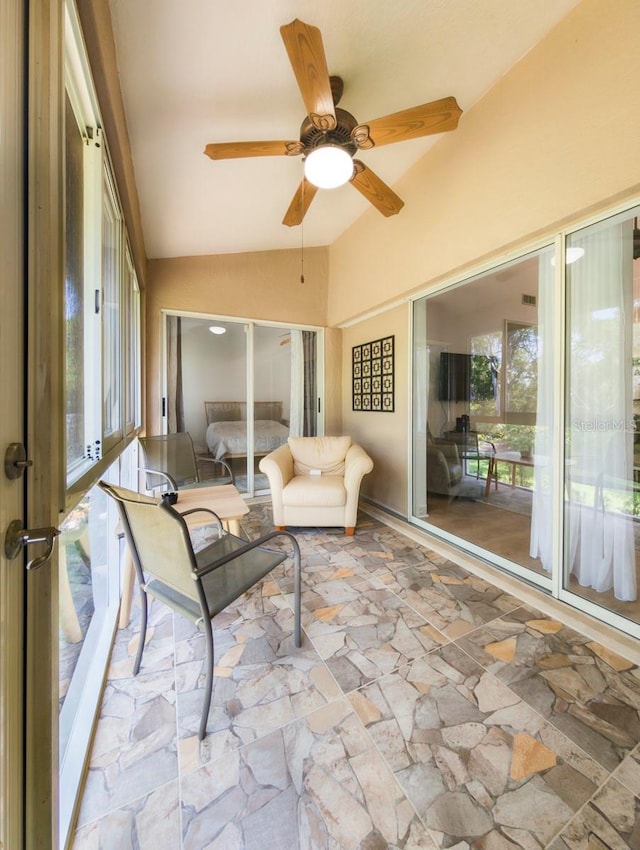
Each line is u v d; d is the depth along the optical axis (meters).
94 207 1.23
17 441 0.62
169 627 1.69
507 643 1.55
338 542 2.70
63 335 0.77
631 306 1.61
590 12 1.48
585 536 1.81
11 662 0.60
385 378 3.39
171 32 1.31
